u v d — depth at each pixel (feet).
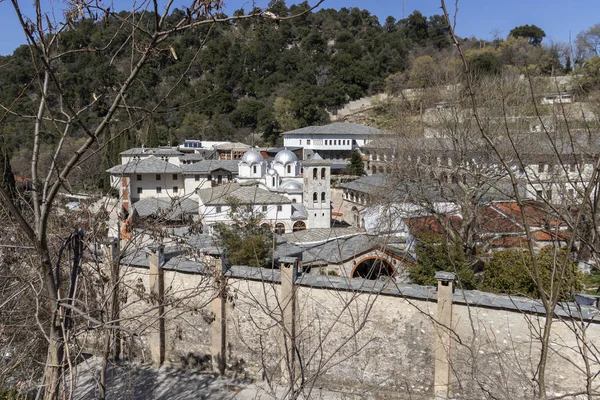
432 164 102.53
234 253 78.48
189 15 17.95
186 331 68.33
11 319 34.65
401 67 364.99
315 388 60.54
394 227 105.60
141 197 206.90
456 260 75.20
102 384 28.17
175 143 298.15
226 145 276.21
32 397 37.52
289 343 61.11
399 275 87.40
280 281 61.87
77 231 25.79
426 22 394.32
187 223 44.75
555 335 51.34
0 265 32.50
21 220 20.35
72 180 45.83
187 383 64.49
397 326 58.75
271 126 322.34
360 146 264.31
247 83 344.08
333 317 60.29
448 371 55.72
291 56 365.81
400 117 133.59
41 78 23.22
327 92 352.49
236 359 66.03
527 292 66.39
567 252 17.48
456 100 102.17
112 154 199.00
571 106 67.67
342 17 427.33
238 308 65.21
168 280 67.46
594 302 52.44
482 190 96.94
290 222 153.58
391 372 59.16
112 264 37.52
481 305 54.60
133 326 62.08
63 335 22.15
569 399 50.19
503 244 95.20
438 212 98.53
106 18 18.95
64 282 40.83
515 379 51.80
